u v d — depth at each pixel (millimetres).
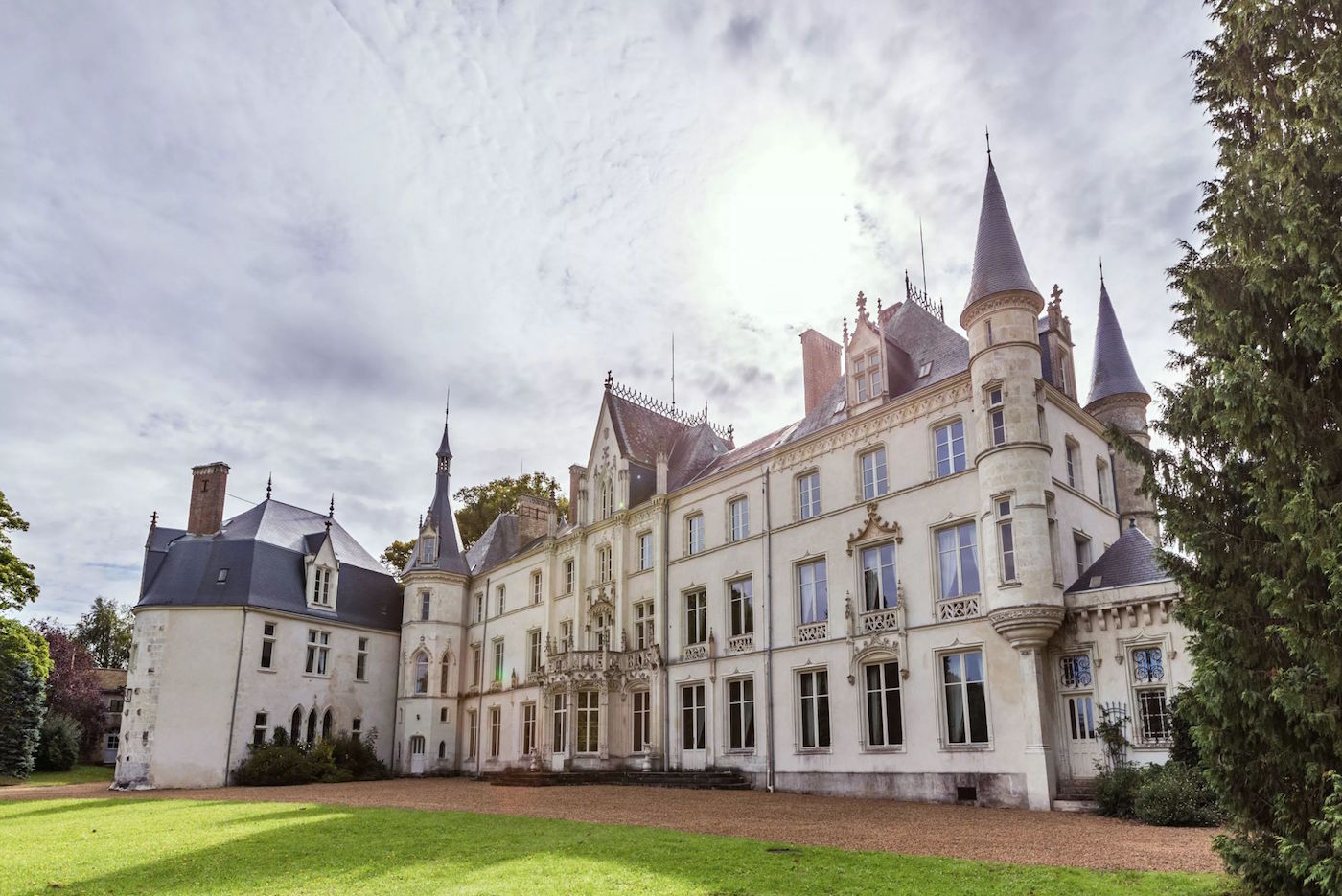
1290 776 9609
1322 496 9312
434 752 46906
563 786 32312
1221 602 10305
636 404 42562
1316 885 9141
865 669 27156
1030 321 24812
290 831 16734
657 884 10758
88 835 17000
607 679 35844
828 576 28750
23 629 39938
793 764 28375
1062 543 24344
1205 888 10156
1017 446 23734
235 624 41344
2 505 36312
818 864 12062
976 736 23859
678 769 32906
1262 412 9758
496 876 11391
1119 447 11414
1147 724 21109
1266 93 11094
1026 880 10875
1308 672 9211
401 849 13969
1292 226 9820
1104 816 19656
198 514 45125
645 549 37375
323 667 45406
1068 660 22922
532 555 44562
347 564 49000
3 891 11070
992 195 26562
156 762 38594
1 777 44188
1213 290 10648
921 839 15305
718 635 32375
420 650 48562
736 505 33406
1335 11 10398
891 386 28641
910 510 26703
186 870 12438
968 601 24562
